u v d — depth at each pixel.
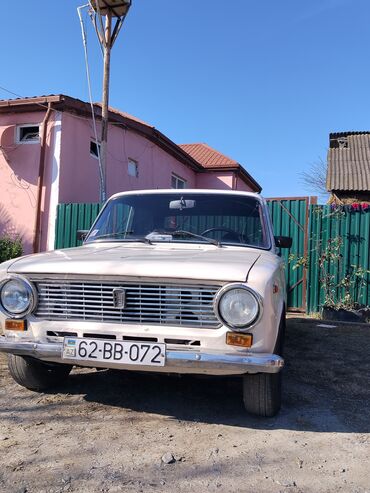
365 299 8.70
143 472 2.75
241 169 19.52
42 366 3.96
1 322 3.43
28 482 2.61
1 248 8.90
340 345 6.23
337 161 16.42
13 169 10.43
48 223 10.16
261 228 4.35
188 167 18.09
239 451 3.05
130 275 3.17
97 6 10.02
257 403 3.46
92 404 3.84
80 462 2.86
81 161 10.84
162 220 4.48
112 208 4.79
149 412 3.70
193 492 2.55
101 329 3.21
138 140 13.61
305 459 2.97
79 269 3.28
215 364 3.00
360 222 8.79
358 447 3.16
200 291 3.11
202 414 3.68
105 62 10.54
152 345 3.10
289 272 9.20
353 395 4.21
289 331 7.19
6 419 3.49
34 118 10.36
